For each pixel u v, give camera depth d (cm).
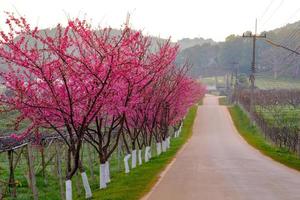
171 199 1616
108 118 2392
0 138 2067
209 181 2058
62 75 1495
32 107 1591
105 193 1838
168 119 4000
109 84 1639
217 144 4681
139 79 2100
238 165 2767
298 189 1825
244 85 15638
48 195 2259
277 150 3919
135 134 2861
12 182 2134
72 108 1580
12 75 1548
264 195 1675
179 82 3550
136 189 1864
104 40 1780
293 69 14225
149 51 2577
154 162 3034
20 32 1466
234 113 9319
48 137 2441
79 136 1612
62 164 3216
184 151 3884
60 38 1545
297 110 8688
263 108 9119
